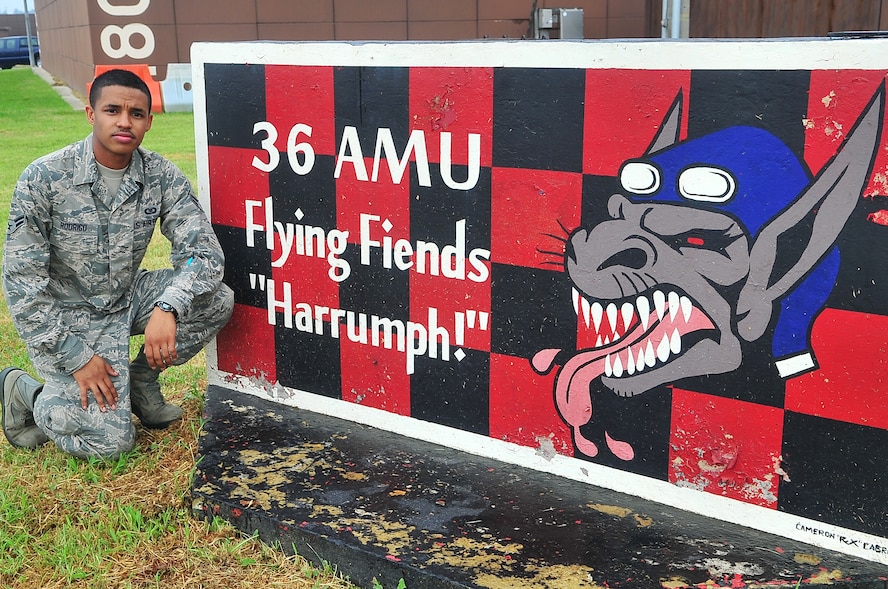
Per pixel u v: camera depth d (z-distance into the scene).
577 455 2.67
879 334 2.14
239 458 2.88
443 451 2.91
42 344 2.90
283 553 2.49
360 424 3.13
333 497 2.62
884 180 2.07
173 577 2.39
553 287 2.62
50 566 2.45
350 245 3.01
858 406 2.20
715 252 2.33
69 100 18.61
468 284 2.77
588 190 2.50
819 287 2.20
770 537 2.36
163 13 16.28
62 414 2.98
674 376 2.46
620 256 2.48
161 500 2.76
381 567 2.31
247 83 3.13
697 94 2.28
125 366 3.06
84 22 17.11
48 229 2.98
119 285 3.14
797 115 2.16
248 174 3.21
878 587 2.17
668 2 8.60
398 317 2.95
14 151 11.19
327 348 3.16
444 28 17.14
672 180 2.36
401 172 2.84
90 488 2.86
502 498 2.59
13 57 41.88
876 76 2.04
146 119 2.97
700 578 2.18
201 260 3.06
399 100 2.79
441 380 2.90
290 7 16.72
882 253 2.11
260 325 3.32
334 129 2.96
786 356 2.28
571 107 2.48
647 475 2.56
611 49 2.38
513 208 2.63
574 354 2.62
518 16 17.11
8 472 2.99
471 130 2.66
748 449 2.38
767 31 8.59
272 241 3.21
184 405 3.54
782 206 2.22
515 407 2.76
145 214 3.09
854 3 7.60
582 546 2.34
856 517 2.25
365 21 16.98
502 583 2.18
